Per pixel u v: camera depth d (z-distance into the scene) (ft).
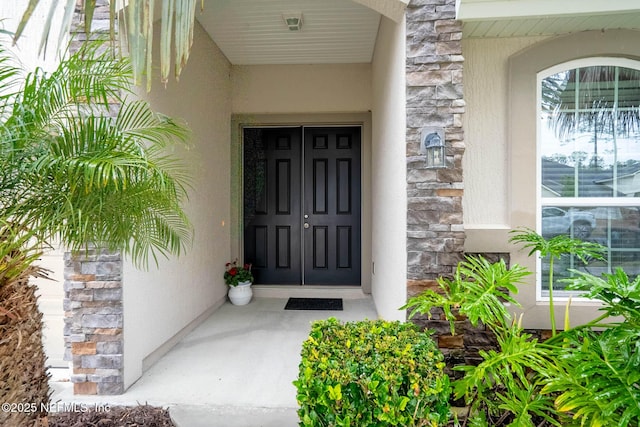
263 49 14.62
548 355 5.47
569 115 8.04
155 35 9.53
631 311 5.43
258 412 7.45
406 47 7.64
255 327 12.50
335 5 11.28
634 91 7.86
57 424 7.06
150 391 8.33
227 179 15.85
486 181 8.14
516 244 7.88
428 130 7.56
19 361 5.86
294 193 16.97
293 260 17.01
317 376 5.02
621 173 7.98
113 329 8.27
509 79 7.97
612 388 4.76
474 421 5.95
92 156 4.97
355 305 15.12
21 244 5.29
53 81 5.34
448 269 7.52
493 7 7.04
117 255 8.26
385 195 11.02
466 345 7.56
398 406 4.81
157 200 6.07
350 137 16.78
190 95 11.82
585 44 7.73
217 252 14.62
